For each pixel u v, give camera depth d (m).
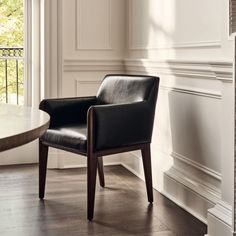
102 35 3.84
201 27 2.62
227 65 2.09
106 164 3.93
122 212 2.71
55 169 3.77
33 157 3.95
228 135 2.16
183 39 2.86
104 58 3.83
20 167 3.80
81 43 3.78
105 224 2.52
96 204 2.85
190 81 2.77
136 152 3.62
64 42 3.74
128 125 2.69
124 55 3.90
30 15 3.87
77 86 3.79
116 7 3.86
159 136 3.27
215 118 2.49
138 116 2.74
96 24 3.81
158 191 3.17
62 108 3.01
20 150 3.91
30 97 3.94
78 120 3.09
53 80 3.71
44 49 3.68
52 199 2.95
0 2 3.84
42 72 3.76
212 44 2.49
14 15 3.88
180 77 2.91
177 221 2.57
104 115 2.55
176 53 2.96
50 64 3.70
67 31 3.74
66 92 3.78
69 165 3.84
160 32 3.20
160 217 2.63
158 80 2.86
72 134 2.69
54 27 3.67
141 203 2.88
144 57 3.50
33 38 3.83
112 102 3.04
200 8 2.62
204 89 2.60
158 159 3.25
